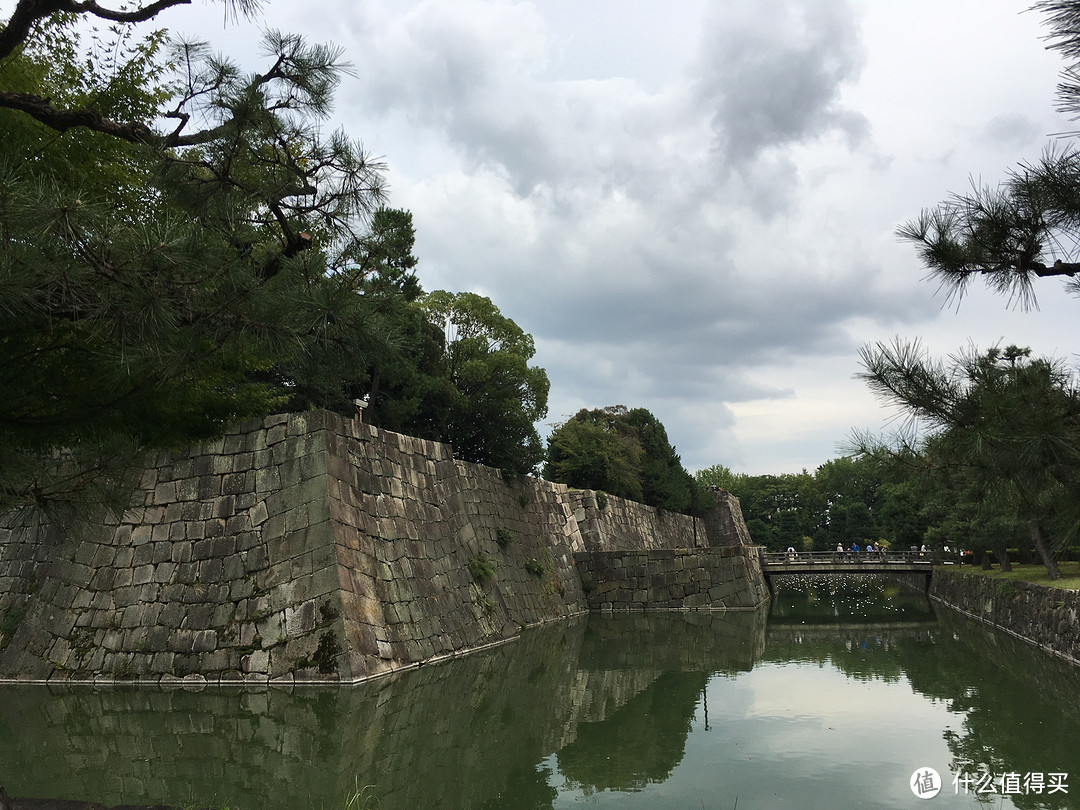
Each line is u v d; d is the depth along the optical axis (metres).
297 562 15.14
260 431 16.45
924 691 14.04
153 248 4.35
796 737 10.78
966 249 5.25
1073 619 16.48
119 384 5.45
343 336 5.34
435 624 18.39
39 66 6.91
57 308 4.48
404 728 11.20
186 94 5.16
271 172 5.33
